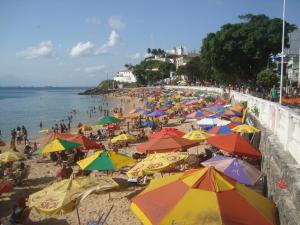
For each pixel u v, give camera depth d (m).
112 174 17.44
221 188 6.19
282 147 10.66
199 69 99.44
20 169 17.59
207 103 48.91
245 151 12.98
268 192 10.28
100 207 13.19
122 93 136.00
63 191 9.86
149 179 15.92
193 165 15.45
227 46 51.44
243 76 55.38
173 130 18.14
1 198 15.33
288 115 10.16
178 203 5.93
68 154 21.62
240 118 22.42
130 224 11.57
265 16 56.91
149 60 184.38
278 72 52.66
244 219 5.65
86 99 123.94
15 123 50.16
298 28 58.12
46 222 12.28
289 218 6.48
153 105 55.88
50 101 112.06
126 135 24.55
